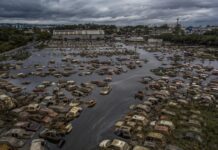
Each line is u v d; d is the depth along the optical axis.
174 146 54.19
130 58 195.75
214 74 140.12
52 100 85.56
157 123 67.38
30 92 98.06
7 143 53.78
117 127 65.50
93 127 66.88
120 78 127.88
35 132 62.12
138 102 88.31
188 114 75.12
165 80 119.62
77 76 131.38
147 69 154.25
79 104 84.31
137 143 57.38
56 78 125.50
